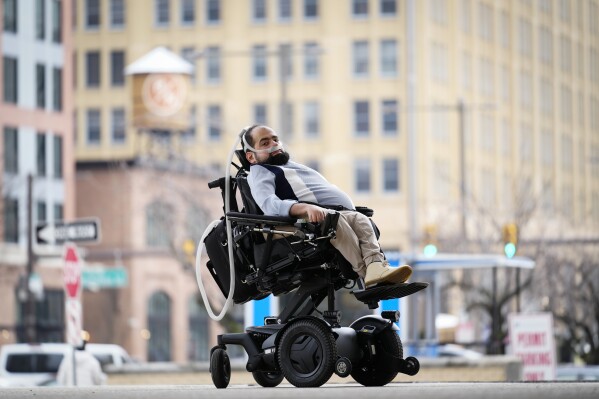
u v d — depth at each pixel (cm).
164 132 14562
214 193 13475
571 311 10062
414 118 17700
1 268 12838
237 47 17988
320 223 1983
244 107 17975
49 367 7962
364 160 17800
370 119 17850
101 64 18012
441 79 18238
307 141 17900
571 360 10388
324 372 1947
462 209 11212
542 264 10025
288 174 2050
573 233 17062
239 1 18038
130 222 14988
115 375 5412
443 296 9525
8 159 13725
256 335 2036
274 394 1680
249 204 2064
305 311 2045
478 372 4941
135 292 15050
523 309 9938
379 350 2030
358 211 2062
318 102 17900
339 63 17912
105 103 17975
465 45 18775
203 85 18000
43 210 14012
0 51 13712
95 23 18088
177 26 18075
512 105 19912
